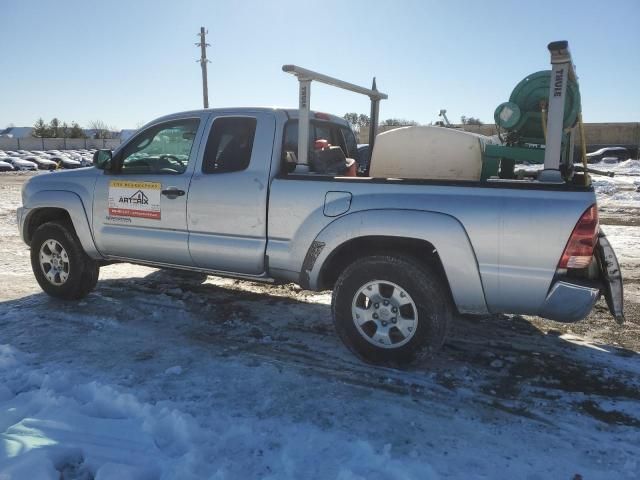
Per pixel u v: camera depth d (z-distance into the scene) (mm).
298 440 3051
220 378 3848
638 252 8406
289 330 4848
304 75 4262
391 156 4410
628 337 4773
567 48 3361
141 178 5047
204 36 35031
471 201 3689
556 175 3596
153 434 3074
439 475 2777
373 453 2898
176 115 5051
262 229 4457
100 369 3969
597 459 2955
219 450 2939
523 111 4129
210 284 6355
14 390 3629
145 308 5398
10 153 41969
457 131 4234
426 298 3818
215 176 4672
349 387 3740
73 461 2838
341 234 4047
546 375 3980
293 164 4609
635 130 44781
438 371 4012
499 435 3176
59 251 5590
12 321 5004
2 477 2588
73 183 5473
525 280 3586
